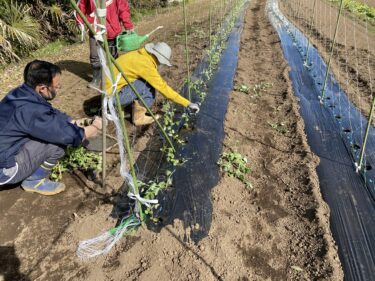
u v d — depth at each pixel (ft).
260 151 8.76
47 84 5.87
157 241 5.88
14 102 5.75
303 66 15.08
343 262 5.96
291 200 7.14
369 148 8.97
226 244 5.96
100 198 6.79
